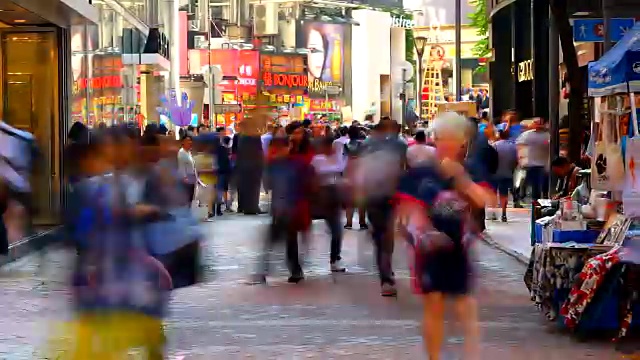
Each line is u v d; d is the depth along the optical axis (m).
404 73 73.00
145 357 12.91
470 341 13.53
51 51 33.44
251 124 40.12
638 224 16.72
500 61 61.75
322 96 130.38
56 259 25.55
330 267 24.55
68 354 12.35
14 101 33.66
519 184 41.03
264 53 120.38
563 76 45.62
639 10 25.38
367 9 139.12
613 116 20.19
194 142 39.97
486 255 27.11
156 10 65.44
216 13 124.00
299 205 22.53
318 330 17.09
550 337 16.39
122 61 48.12
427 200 13.40
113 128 11.80
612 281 15.95
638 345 15.73
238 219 39.12
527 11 56.88
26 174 28.33
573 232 17.86
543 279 17.28
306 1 129.62
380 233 20.58
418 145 20.84
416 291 13.62
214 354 15.21
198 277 12.21
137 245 11.64
